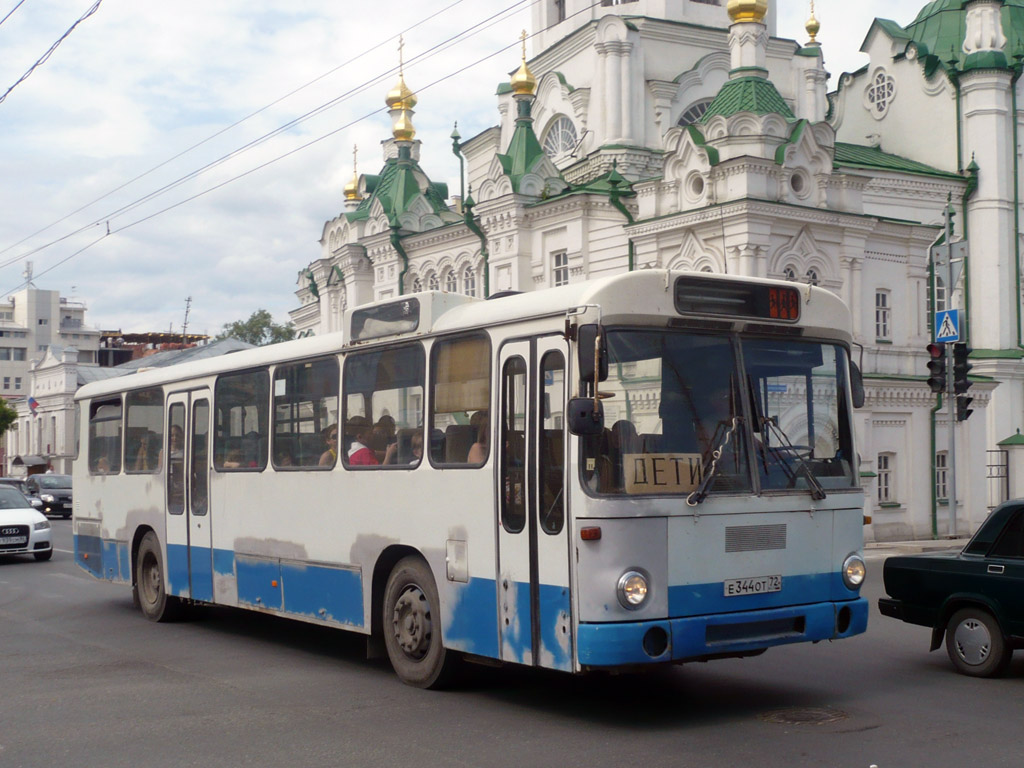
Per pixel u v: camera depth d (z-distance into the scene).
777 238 26.72
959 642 10.41
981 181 36.00
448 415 9.64
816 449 9.09
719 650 8.28
